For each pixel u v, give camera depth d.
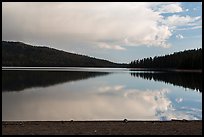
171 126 11.52
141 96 29.72
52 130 10.71
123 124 11.91
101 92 33.44
